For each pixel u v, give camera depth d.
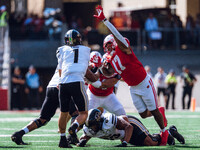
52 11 60.25
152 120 37.28
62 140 20.70
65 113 20.56
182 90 61.00
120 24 62.12
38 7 71.69
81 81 20.36
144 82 21.72
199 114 45.56
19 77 55.69
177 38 63.38
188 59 63.19
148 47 62.25
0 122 36.31
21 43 59.03
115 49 21.73
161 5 73.44
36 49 59.12
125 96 59.12
